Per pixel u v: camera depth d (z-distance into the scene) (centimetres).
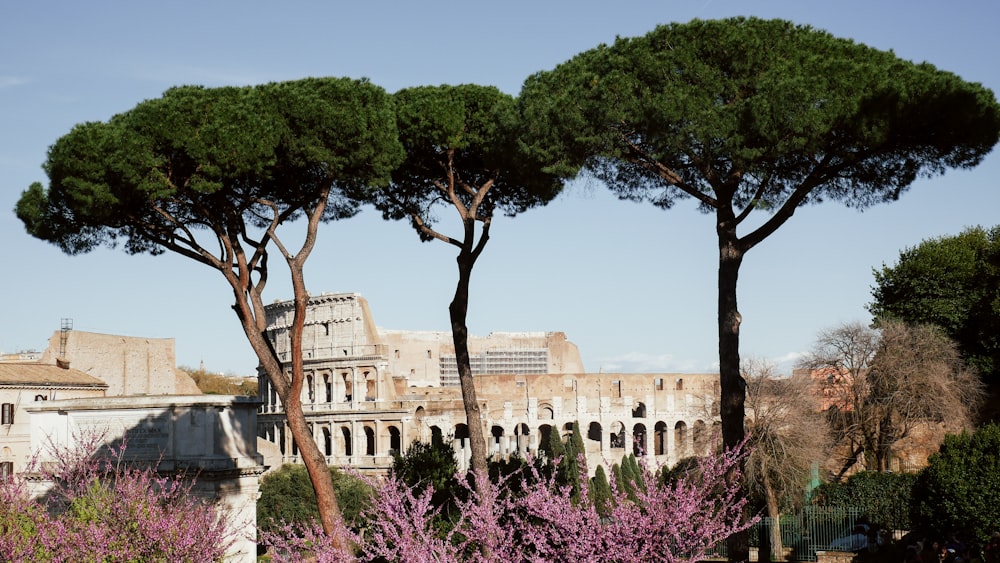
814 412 7619
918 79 3359
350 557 2625
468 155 4462
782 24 3538
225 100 3934
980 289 8331
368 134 3916
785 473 6700
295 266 3972
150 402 5359
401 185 4584
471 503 2691
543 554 2505
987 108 3366
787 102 3186
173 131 3784
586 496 2456
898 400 7550
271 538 2852
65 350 10362
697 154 3441
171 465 5244
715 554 5316
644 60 3459
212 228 4162
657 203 3944
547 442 11256
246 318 4028
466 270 4288
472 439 4169
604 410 14125
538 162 3759
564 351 17025
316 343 13325
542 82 3769
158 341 11644
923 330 7750
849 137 3350
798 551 5969
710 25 3456
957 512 4966
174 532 2853
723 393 3494
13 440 8644
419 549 2498
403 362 15762
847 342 8000
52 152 3944
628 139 3559
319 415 13012
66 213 4253
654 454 14212
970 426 7775
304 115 3881
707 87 3403
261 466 5547
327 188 4072
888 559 5288
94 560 2806
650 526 2331
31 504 3600
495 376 14038
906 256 8975
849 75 3309
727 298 3538
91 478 3666
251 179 4144
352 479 8181
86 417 5447
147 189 3775
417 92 4400
